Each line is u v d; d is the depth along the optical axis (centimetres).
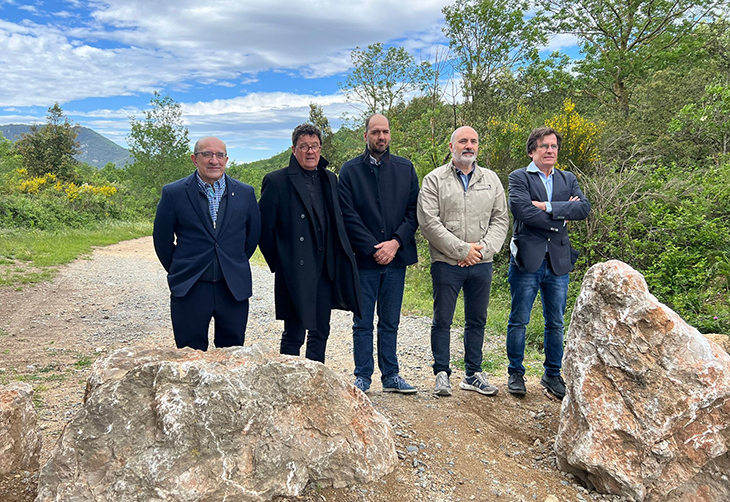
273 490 228
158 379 227
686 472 260
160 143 4541
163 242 345
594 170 938
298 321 368
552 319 410
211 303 339
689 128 1161
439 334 405
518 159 1046
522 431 358
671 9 1844
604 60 1888
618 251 760
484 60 1655
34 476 250
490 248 382
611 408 274
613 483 266
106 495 206
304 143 355
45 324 691
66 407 398
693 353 268
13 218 1697
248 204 358
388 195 384
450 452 305
